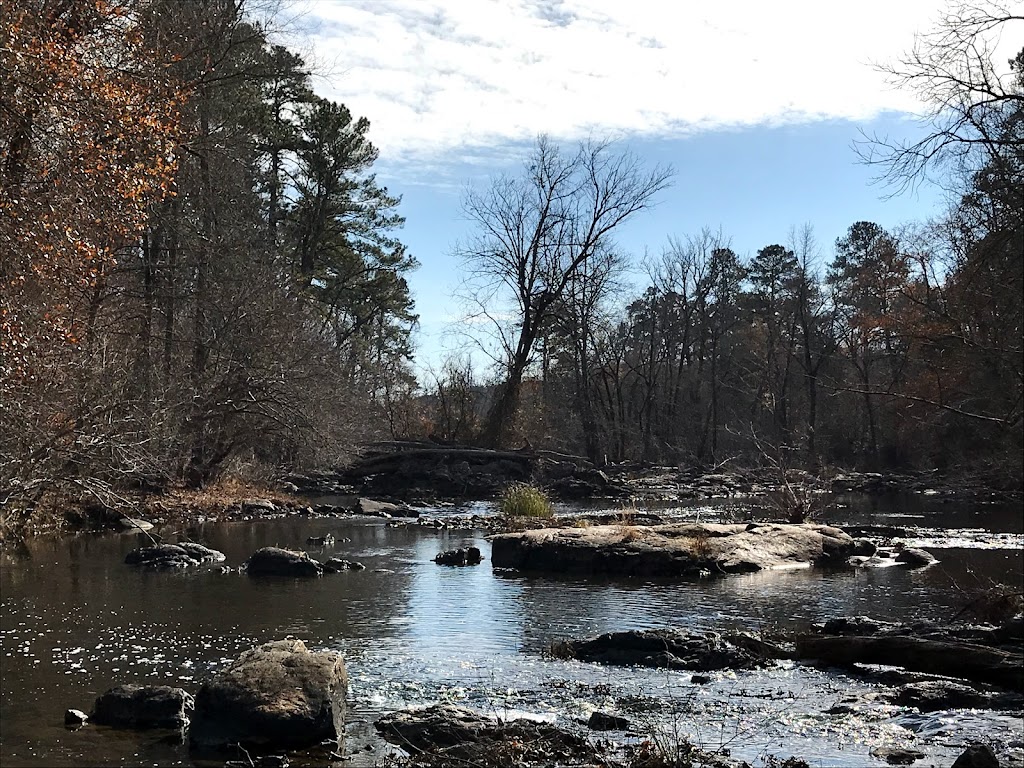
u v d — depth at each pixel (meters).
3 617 13.72
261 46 26.48
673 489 44.84
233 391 28.28
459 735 8.43
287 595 15.85
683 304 69.25
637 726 8.94
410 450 43.19
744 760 7.98
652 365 66.81
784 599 16.08
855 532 25.47
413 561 20.48
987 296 17.42
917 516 31.33
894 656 11.19
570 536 20.19
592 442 54.66
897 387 38.06
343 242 51.00
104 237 14.20
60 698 9.74
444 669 11.16
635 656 11.63
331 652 9.62
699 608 15.22
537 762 7.83
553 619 14.26
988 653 10.71
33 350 13.13
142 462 15.94
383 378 47.91
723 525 22.56
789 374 69.38
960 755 7.64
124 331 22.30
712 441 69.19
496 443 47.09
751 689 10.38
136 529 23.83
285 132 44.12
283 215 47.72
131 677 10.58
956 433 36.50
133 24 16.55
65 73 13.02
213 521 27.42
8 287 12.62
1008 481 35.94
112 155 13.39
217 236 28.22
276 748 8.25
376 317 59.34
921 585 17.53
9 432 13.77
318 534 25.14
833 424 63.03
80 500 23.03
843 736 8.66
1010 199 16.23
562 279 47.66
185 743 8.38
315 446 31.86
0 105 12.27
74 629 12.98
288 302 31.00
